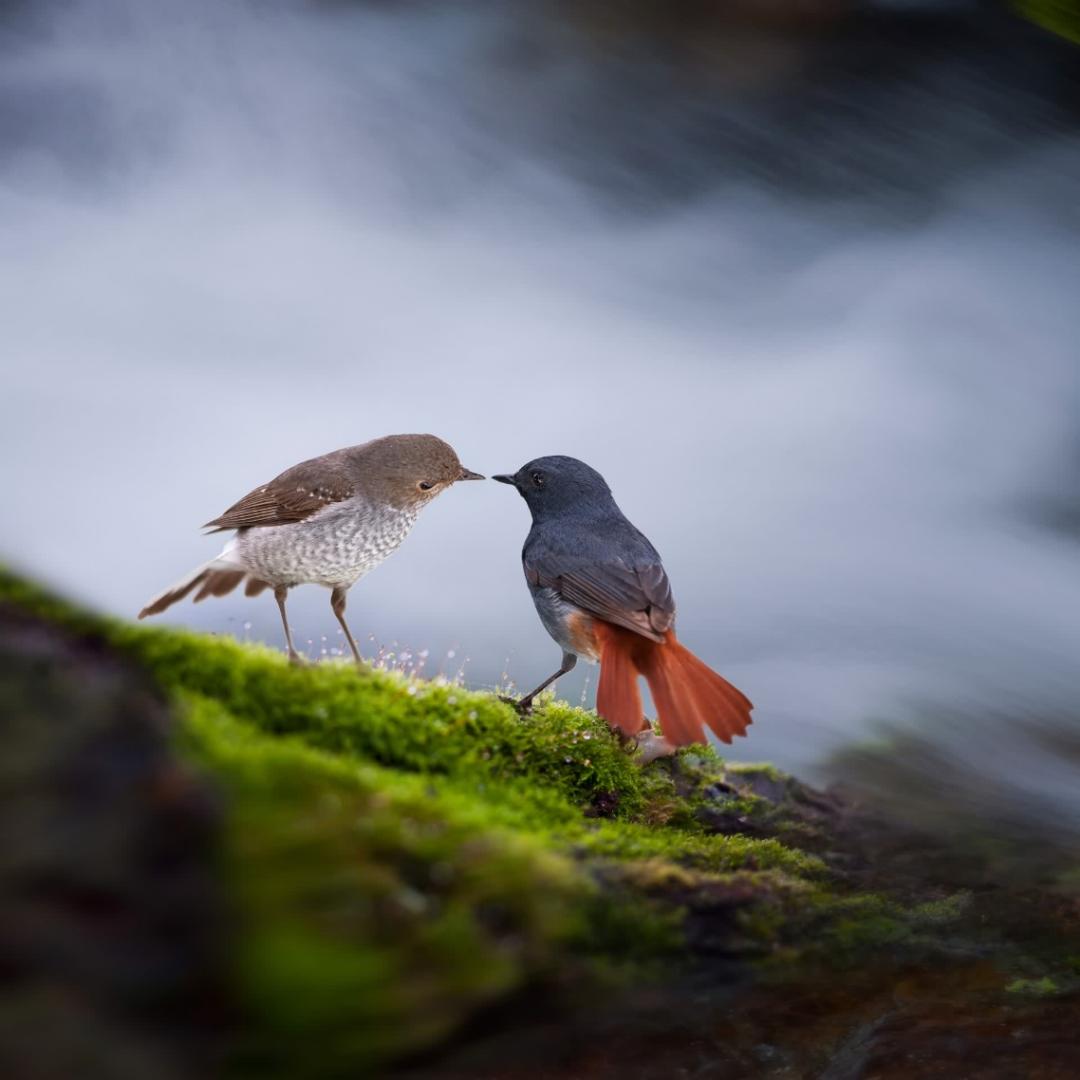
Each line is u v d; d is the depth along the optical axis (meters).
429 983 4.92
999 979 6.47
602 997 5.50
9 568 6.07
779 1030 6.18
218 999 4.62
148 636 6.14
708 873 6.15
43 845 4.58
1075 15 18.52
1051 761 11.12
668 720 7.49
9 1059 4.33
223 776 5.22
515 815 6.21
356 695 6.61
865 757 11.23
